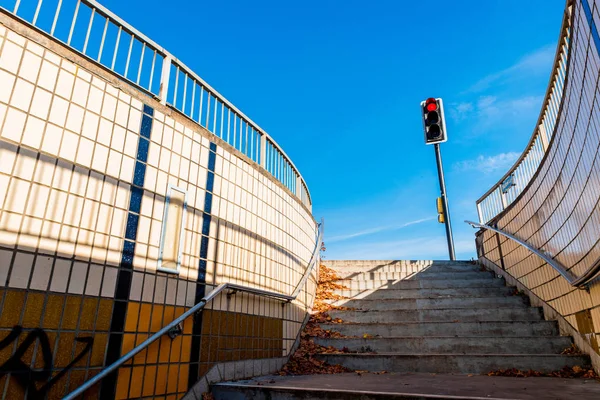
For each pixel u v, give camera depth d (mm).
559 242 5004
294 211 5840
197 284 3457
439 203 10375
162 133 3383
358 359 4895
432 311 6219
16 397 2051
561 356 4543
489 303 6520
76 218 2539
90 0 2928
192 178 3635
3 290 2088
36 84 2467
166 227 3230
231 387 3393
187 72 3871
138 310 2838
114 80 3016
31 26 2537
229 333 3791
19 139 2316
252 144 4863
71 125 2631
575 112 3934
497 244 7859
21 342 2115
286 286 5188
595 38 3043
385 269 8852
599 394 3201
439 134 9008
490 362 4652
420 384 3678
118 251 2775
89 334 2469
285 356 4867
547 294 5715
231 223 4098
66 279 2400
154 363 2896
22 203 2260
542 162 5387
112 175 2850
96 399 2438
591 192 3760
